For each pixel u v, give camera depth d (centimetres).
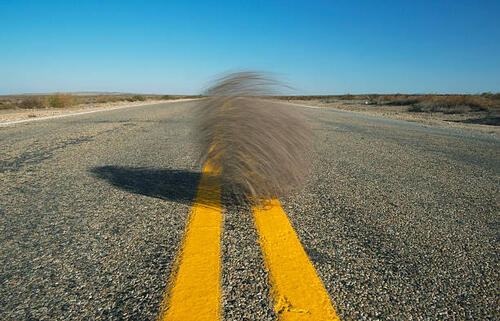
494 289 137
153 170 352
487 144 644
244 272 144
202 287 132
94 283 137
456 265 156
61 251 167
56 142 555
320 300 125
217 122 227
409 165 413
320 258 159
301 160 238
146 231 190
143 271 146
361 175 348
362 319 114
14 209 232
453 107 2058
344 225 203
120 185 292
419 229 201
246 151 218
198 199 248
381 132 802
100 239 180
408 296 129
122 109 1653
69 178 319
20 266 152
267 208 229
